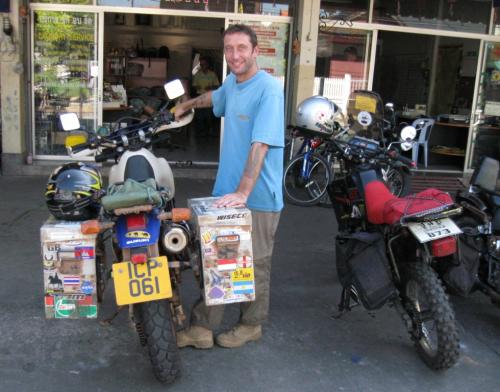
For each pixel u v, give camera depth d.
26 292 3.95
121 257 2.84
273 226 3.18
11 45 7.16
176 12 7.73
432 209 3.04
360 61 8.26
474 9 8.52
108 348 3.28
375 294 3.18
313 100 6.55
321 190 6.68
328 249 5.22
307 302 4.03
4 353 3.17
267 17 7.86
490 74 8.86
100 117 7.95
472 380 3.14
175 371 2.79
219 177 3.23
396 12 8.23
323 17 8.02
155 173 3.14
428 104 11.04
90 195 2.84
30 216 5.74
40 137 7.84
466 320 3.90
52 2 7.55
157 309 2.74
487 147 9.08
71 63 7.75
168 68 12.38
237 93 3.05
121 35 12.13
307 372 3.13
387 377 3.12
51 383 2.91
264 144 2.87
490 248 3.63
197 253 2.83
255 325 3.34
